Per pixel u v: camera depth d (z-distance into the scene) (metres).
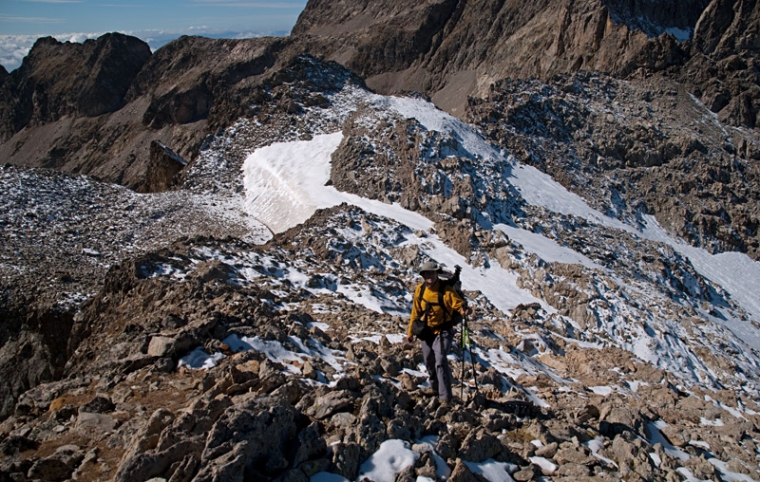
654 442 10.22
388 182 41.19
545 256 35.53
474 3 169.00
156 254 20.59
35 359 27.56
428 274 9.08
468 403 9.62
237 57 195.62
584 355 21.59
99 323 19.61
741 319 42.91
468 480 7.05
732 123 72.19
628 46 89.81
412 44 172.38
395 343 13.44
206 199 45.59
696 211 56.22
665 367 27.17
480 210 39.41
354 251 31.30
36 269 32.69
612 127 63.03
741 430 12.20
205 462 6.35
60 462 7.09
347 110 54.69
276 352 10.71
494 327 23.59
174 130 172.88
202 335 10.59
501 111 59.56
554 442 8.65
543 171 53.78
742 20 91.50
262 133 53.06
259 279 20.52
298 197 41.59
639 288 36.75
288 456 6.91
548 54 107.25
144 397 8.77
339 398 8.16
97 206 44.16
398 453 7.18
